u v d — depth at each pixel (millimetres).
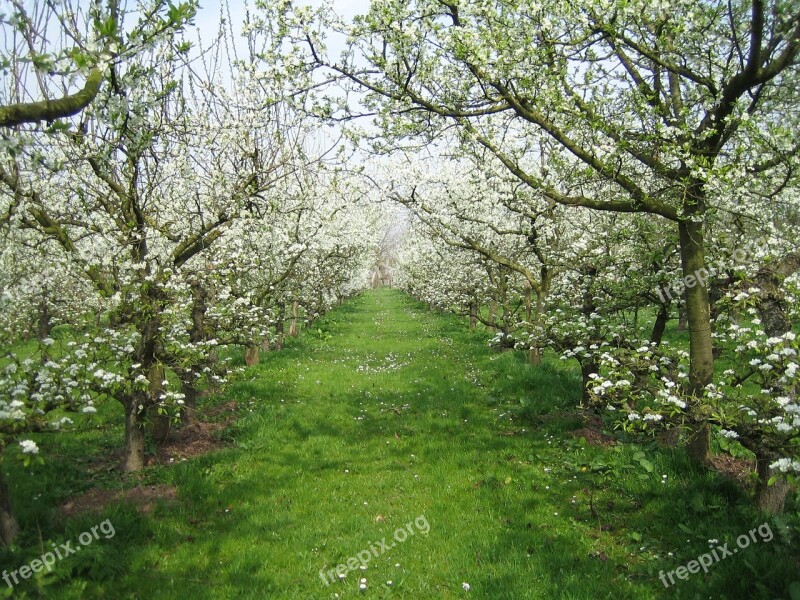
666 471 6434
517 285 14859
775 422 4195
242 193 8008
